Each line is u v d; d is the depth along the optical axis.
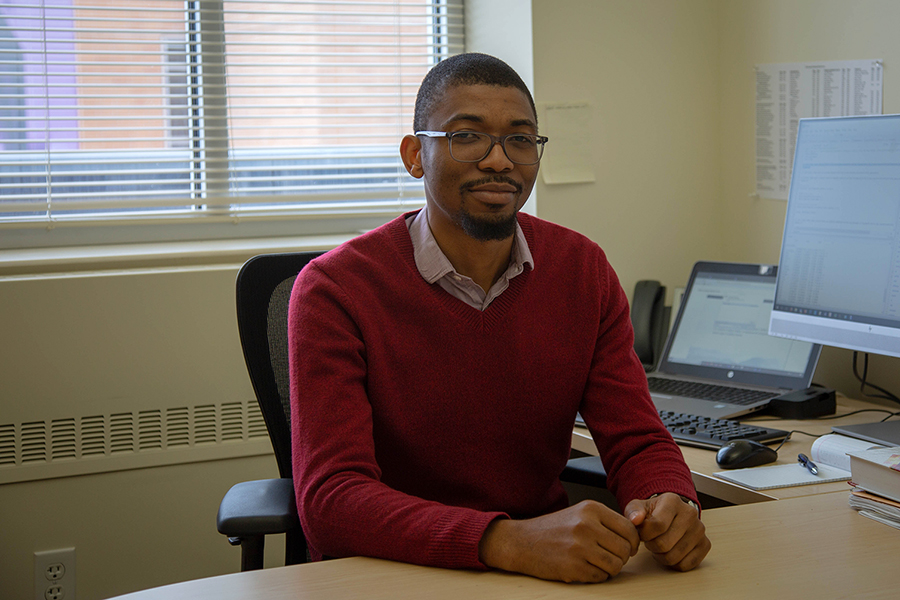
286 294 1.39
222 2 2.26
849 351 1.85
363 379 1.18
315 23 2.33
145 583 2.01
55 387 1.89
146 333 1.94
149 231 2.25
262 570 0.90
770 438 1.44
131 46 2.20
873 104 1.77
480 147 1.13
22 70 2.10
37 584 1.92
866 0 1.76
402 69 2.42
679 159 2.22
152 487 1.99
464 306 1.22
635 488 1.12
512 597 0.82
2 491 1.89
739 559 0.90
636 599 0.80
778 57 2.01
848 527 0.99
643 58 2.17
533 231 1.32
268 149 2.34
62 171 2.15
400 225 1.28
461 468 1.22
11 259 1.96
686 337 1.96
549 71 2.09
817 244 1.59
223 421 2.02
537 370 1.24
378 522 0.94
